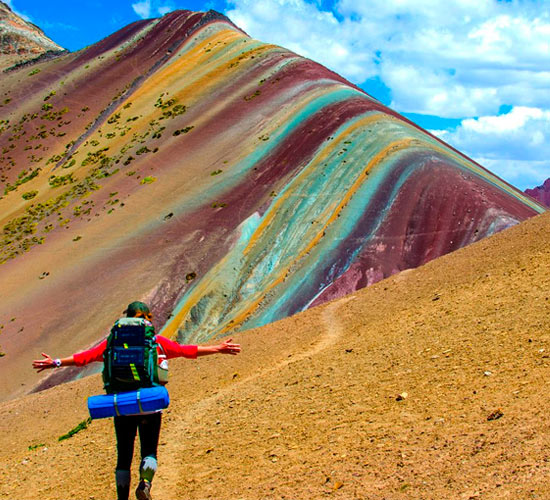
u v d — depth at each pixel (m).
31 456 12.33
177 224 51.72
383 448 6.73
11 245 59.78
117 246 51.62
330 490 5.97
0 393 39.12
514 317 10.63
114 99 95.50
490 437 6.10
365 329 14.76
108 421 13.61
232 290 41.28
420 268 19.22
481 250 17.77
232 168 58.22
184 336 38.56
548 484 4.78
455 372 8.81
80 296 46.66
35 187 75.06
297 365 12.93
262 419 9.57
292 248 42.06
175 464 8.36
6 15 154.88
